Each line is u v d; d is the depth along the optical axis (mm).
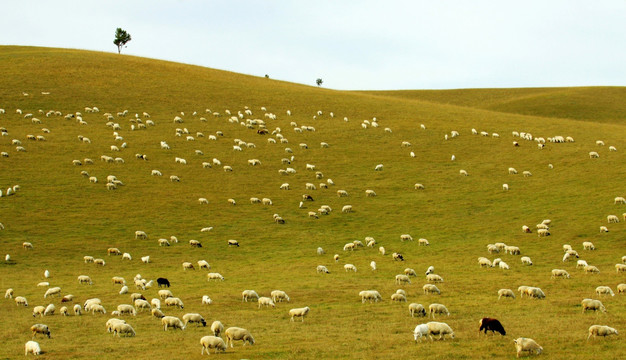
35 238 49062
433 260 44875
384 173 72562
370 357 20328
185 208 59188
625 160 71438
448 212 59281
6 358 20938
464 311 28562
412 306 27984
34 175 63750
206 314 29000
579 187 63375
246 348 22016
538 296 31609
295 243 51031
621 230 49375
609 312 27328
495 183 67875
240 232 53719
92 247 48125
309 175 71500
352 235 53500
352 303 31375
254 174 70688
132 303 32094
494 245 46625
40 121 81375
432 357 20188
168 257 46438
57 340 23734
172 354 21156
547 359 19781
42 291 35719
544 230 50375
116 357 20844
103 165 69000
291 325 26234
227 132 85500
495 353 20641
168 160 72688
